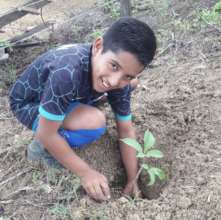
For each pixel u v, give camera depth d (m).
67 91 0.91
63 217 0.98
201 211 0.95
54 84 0.91
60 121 0.94
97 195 1.00
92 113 1.02
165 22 1.67
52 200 1.01
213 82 1.31
